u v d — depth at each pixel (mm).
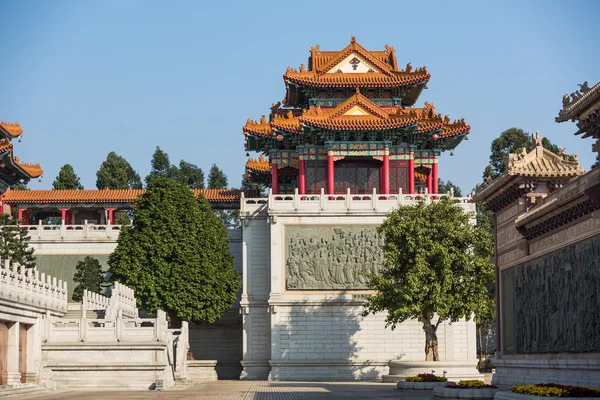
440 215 82375
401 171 104250
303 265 95562
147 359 67375
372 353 94688
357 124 100500
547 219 52594
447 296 79750
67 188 167500
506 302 62281
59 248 108000
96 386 66875
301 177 103688
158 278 96938
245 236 99000
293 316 95125
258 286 98375
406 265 82375
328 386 77250
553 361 51750
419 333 95125
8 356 61312
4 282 59156
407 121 100438
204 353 107188
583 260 48250
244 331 97688
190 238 98312
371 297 83750
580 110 44875
